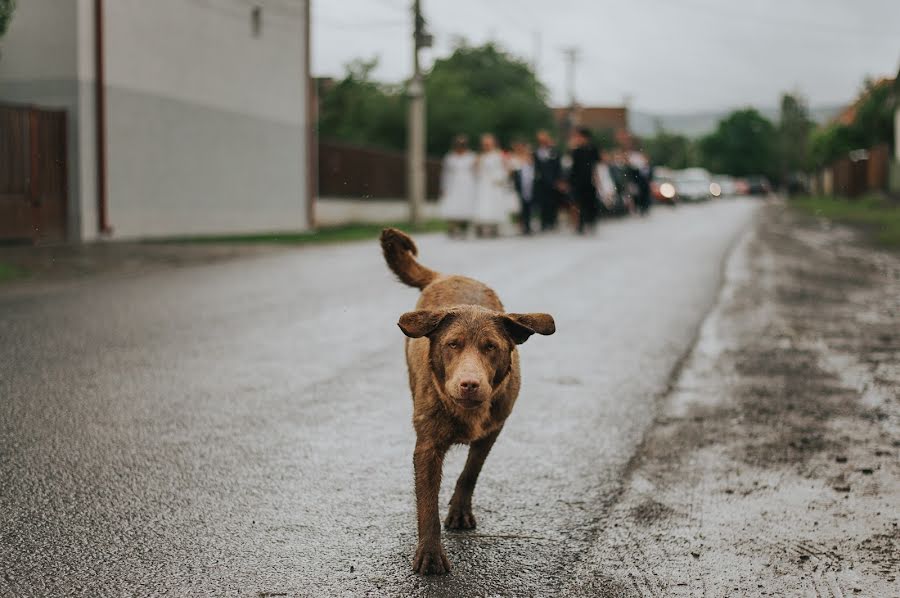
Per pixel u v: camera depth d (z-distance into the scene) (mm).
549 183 23703
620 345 8719
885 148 42281
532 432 5902
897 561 3975
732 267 15484
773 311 10781
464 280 4602
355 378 7203
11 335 8562
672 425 6098
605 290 12359
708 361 8062
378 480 4934
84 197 17672
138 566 3820
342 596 3602
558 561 3971
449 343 3777
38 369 7258
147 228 19484
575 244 19891
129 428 5770
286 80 25016
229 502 4570
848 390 7020
